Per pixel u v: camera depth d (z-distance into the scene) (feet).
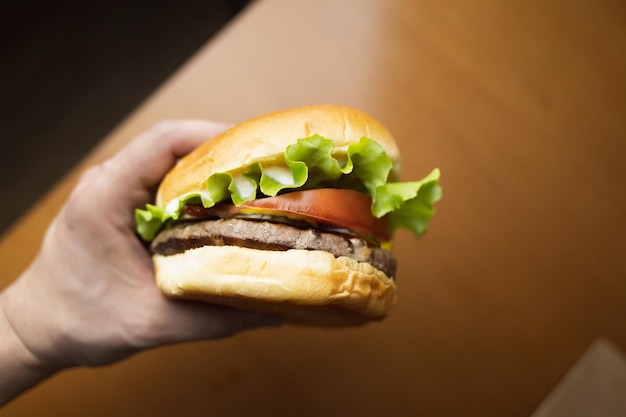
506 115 1.23
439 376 1.15
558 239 1.20
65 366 0.93
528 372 1.16
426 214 0.84
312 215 0.73
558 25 1.28
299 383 1.13
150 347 0.89
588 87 1.26
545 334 1.17
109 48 1.75
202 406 1.11
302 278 0.68
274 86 1.18
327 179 0.78
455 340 1.16
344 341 1.15
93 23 1.76
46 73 1.74
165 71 1.73
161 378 1.11
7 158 1.70
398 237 1.18
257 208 0.73
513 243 1.19
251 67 1.18
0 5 1.76
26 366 0.90
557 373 1.16
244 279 0.69
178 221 0.82
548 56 1.26
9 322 0.89
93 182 0.87
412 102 1.21
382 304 0.75
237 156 0.72
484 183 1.21
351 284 0.70
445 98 1.22
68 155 1.70
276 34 1.20
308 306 0.71
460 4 1.26
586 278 1.20
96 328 0.87
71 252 0.86
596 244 1.21
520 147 1.22
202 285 0.70
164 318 0.87
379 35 1.22
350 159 0.74
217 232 0.72
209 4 1.75
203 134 0.91
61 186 1.11
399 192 0.77
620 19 1.30
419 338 1.16
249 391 1.12
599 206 1.22
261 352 1.14
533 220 1.20
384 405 1.14
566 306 1.18
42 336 0.87
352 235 0.76
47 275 0.87
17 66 1.75
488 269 1.18
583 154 1.23
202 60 1.18
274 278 0.68
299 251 0.69
